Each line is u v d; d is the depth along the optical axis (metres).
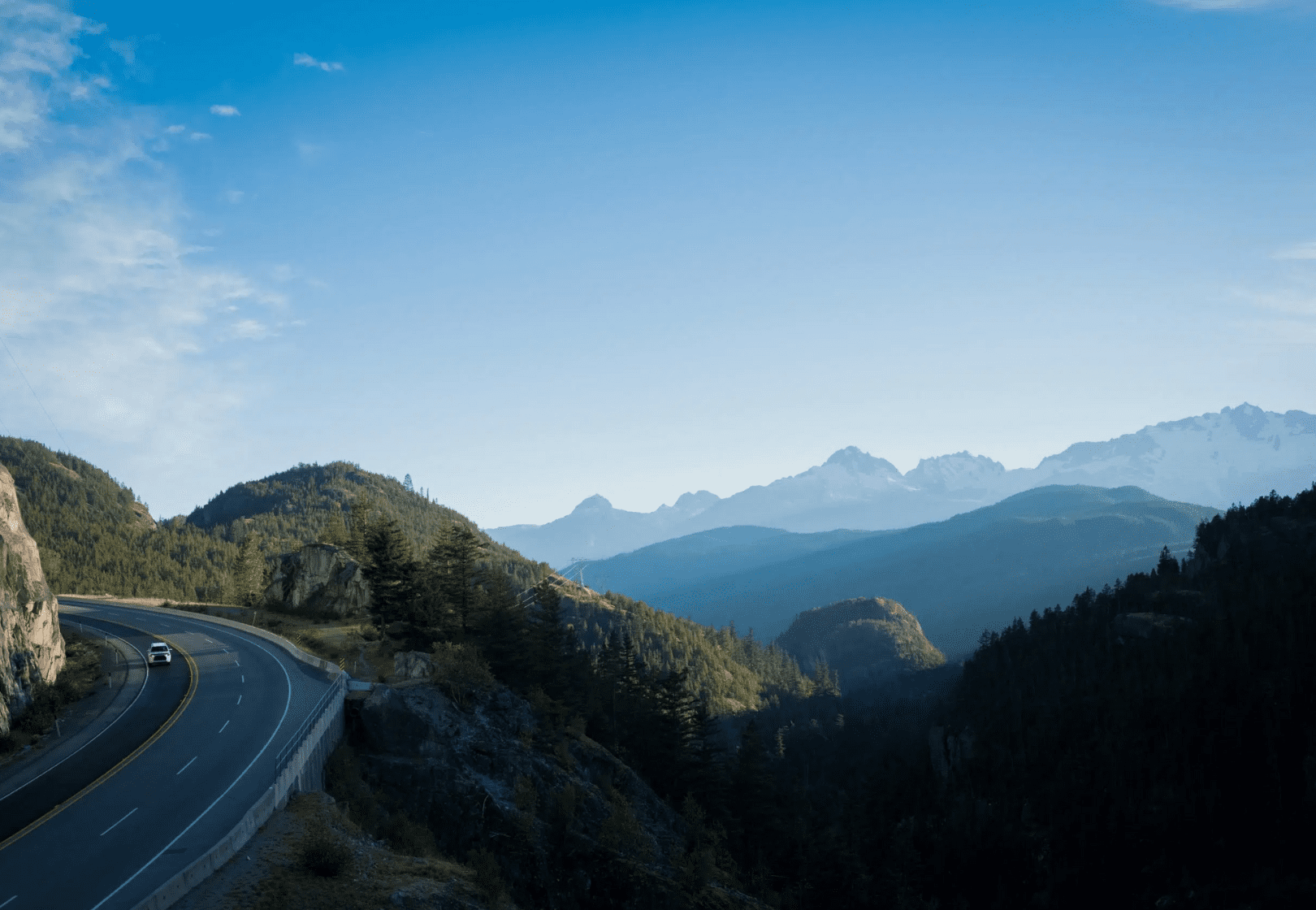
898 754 176.25
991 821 123.44
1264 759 120.69
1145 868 110.12
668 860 59.19
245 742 42.91
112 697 53.31
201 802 35.16
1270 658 142.50
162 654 61.84
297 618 84.00
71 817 33.88
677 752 85.50
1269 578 172.88
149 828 32.62
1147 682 147.88
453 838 46.16
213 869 29.53
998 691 175.25
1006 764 142.38
